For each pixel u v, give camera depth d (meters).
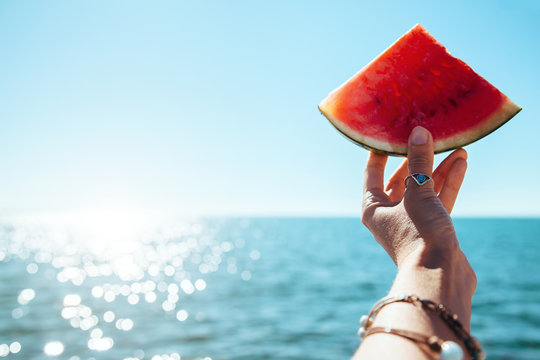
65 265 42.41
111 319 16.80
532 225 142.88
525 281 26.22
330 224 173.00
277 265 38.19
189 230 136.75
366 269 34.12
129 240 93.31
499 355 11.05
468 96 1.62
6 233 127.88
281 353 11.81
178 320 16.52
